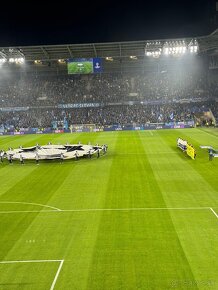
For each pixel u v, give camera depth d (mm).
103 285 14641
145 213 22984
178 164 38906
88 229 20547
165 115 94812
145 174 34406
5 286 14781
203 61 101500
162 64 101375
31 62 95750
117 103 98375
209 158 40938
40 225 21500
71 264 16438
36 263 16641
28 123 94688
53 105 98188
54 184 31594
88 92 103938
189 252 17234
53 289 14477
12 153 45656
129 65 100438
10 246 18609
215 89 99500
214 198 25766
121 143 60250
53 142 66312
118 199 26234
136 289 14258
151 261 16453
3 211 24500
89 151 44500
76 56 90562
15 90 105438
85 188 29781
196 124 87938
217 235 19141
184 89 101750
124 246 18094
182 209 23547
